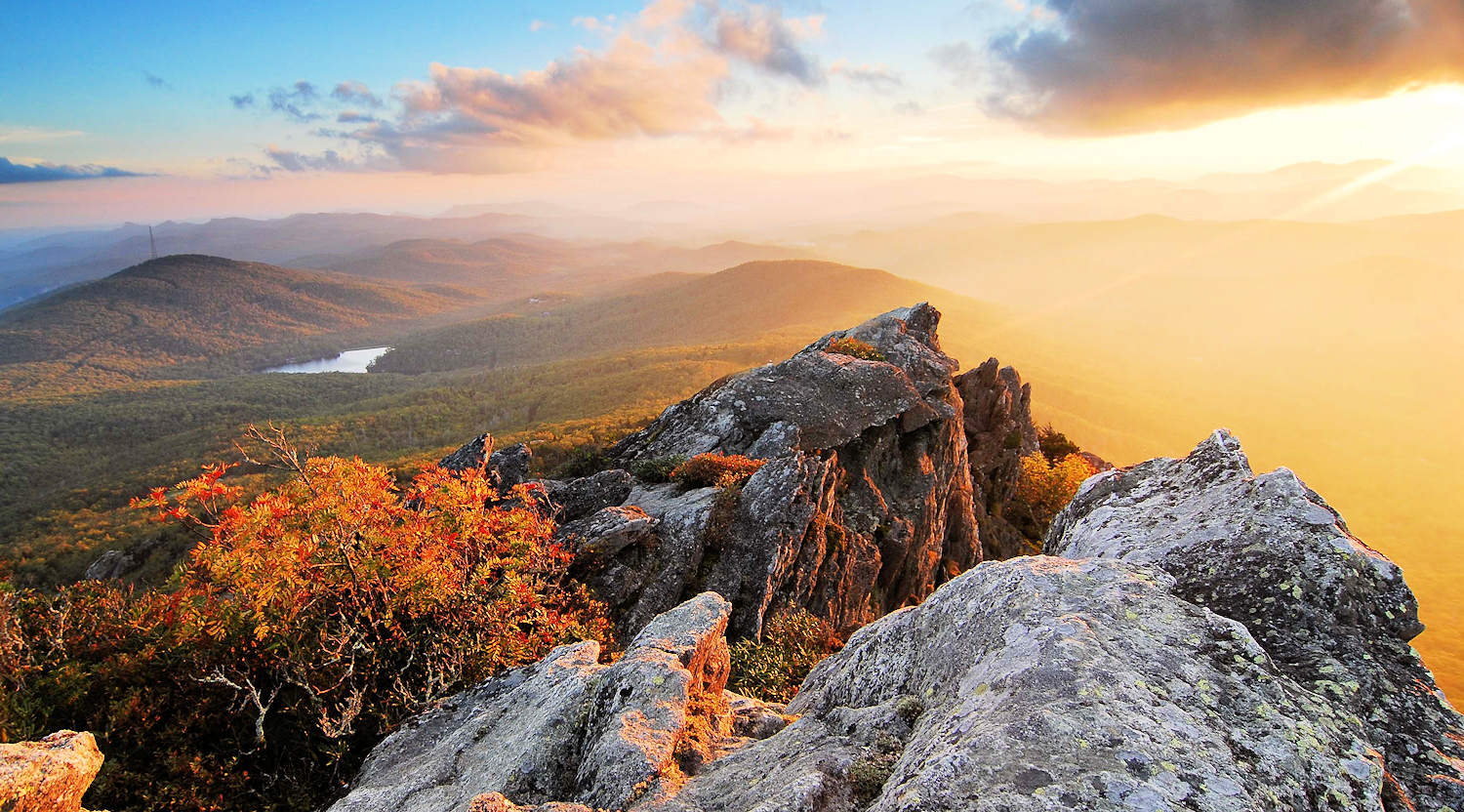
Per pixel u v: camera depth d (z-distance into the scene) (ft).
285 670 32.73
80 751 19.97
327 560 37.99
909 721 20.84
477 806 19.39
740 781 20.38
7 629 30.68
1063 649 18.40
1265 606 21.33
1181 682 17.39
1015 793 14.12
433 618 39.37
